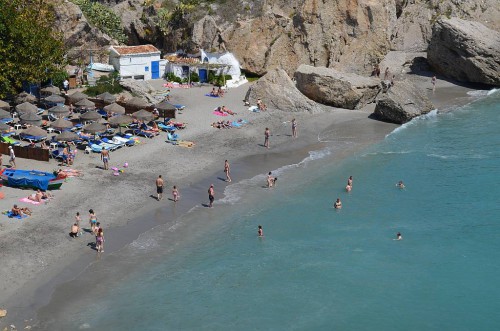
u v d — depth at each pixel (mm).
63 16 85750
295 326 36750
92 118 62906
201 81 89562
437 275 42250
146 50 89250
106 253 43156
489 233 47781
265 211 51125
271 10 94438
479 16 105625
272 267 42812
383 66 97062
